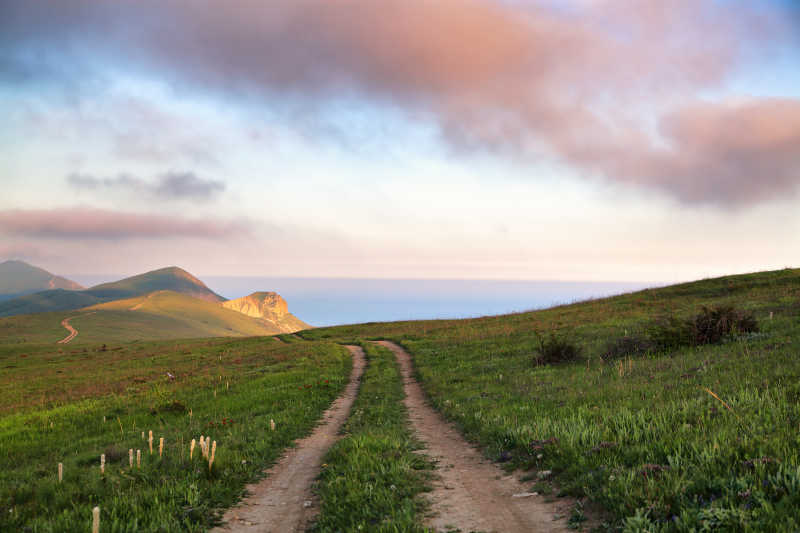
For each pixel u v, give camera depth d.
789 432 7.25
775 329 22.02
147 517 7.45
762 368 13.85
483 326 52.44
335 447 12.23
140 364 53.47
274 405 20.91
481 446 11.75
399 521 6.42
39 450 16.94
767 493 5.38
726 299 39.94
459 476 9.23
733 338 21.80
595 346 27.84
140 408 24.34
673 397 12.04
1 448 17.59
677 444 7.59
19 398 34.81
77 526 7.02
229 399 23.89
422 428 15.30
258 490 9.58
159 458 11.46
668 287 54.31
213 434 15.20
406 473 9.10
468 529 6.35
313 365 37.19
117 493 8.81
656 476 6.52
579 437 9.39
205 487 9.05
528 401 15.64
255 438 13.93
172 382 35.09
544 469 8.61
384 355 42.59
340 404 21.97
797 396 9.75
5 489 9.88
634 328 32.31
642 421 9.45
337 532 6.82
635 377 16.86
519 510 6.93
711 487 5.82
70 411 25.22
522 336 38.16
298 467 11.39
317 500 8.63
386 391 24.31
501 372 24.61
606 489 6.49
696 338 22.94
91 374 47.78
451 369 28.86
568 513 6.48
